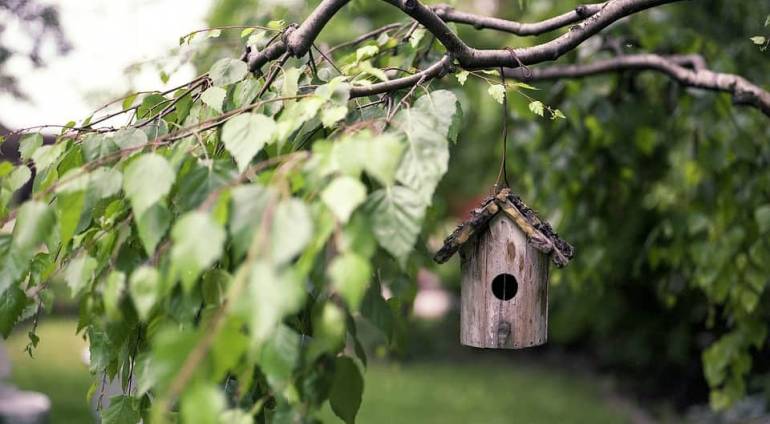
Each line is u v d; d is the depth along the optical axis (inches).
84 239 61.8
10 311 60.2
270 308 37.6
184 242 41.0
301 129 67.2
